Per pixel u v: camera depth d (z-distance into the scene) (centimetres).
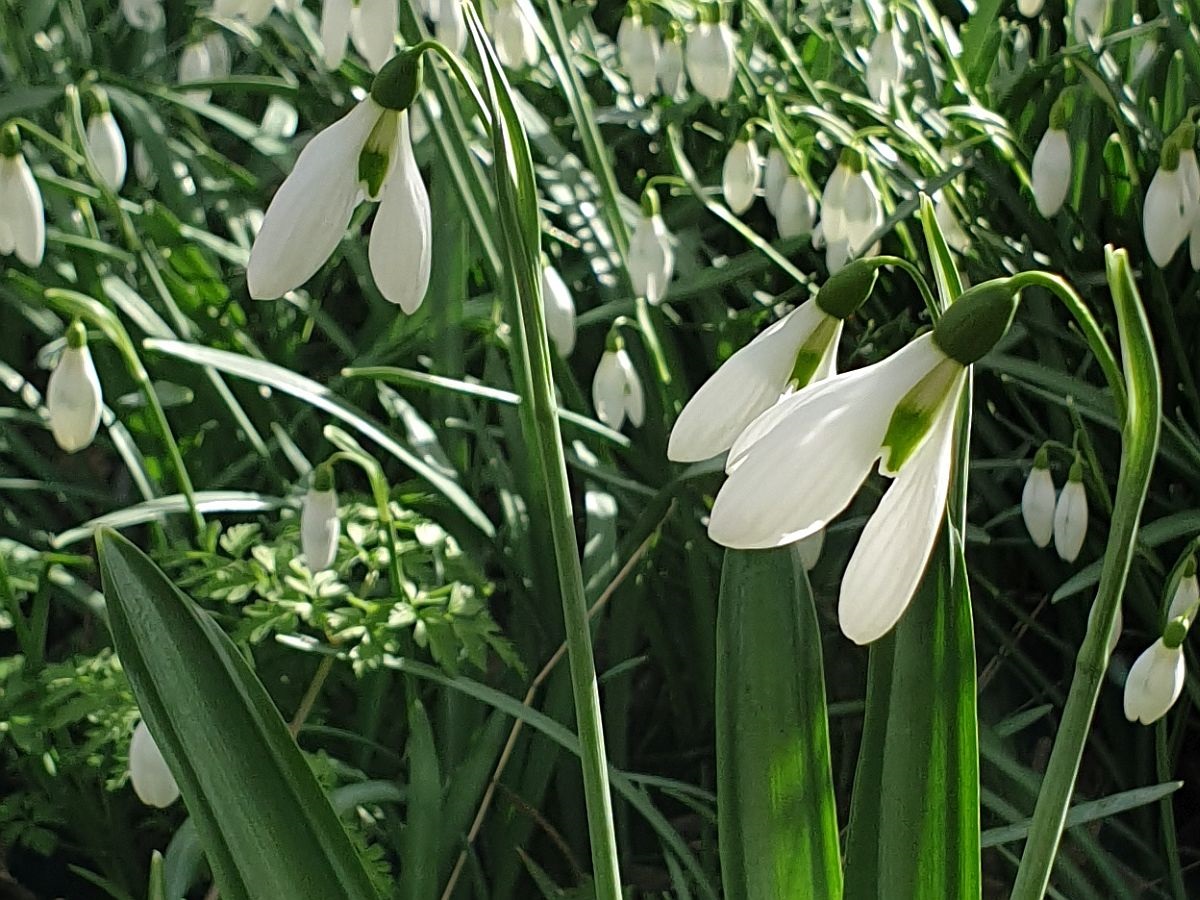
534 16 100
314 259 80
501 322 103
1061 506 97
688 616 103
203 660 82
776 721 83
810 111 103
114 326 93
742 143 103
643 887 97
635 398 99
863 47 119
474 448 105
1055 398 99
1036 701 103
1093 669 79
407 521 96
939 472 78
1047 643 105
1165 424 100
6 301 106
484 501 106
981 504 104
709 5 105
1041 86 108
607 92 122
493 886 96
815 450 77
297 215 80
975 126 106
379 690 97
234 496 98
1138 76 107
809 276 108
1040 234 103
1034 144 109
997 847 95
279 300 107
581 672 81
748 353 80
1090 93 106
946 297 80
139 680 82
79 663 94
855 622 78
